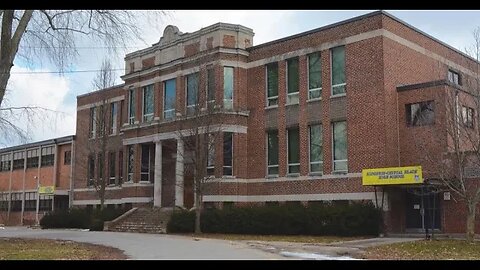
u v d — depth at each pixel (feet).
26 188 198.18
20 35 67.46
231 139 115.85
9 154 210.18
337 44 105.40
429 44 111.24
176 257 56.95
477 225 87.20
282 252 63.77
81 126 172.35
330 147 104.42
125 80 140.97
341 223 93.66
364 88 100.68
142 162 134.10
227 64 117.08
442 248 66.28
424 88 96.58
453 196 89.76
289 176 109.60
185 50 125.49
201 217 105.50
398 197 97.86
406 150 98.07
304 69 110.11
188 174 119.44
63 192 175.32
